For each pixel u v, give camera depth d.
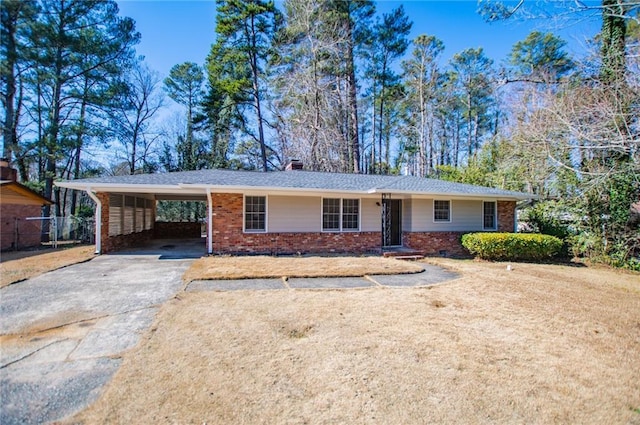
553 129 12.62
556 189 13.62
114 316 4.81
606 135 10.54
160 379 3.07
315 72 21.27
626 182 10.93
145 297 5.82
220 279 7.30
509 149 16.77
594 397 2.99
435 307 5.54
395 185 12.64
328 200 12.41
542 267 10.26
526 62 21.33
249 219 11.68
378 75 25.69
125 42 18.45
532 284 7.53
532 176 15.07
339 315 4.99
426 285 7.15
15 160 15.96
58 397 2.80
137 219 15.00
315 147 21.42
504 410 2.75
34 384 3.00
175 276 7.64
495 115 29.02
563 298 6.34
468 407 2.77
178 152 26.33
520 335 4.39
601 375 3.39
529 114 15.20
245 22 21.83
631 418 2.70
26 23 14.22
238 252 11.40
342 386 3.03
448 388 3.05
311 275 7.78
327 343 3.96
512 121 17.70
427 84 26.22
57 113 17.06
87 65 17.38
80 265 9.02
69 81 17.61
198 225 19.47
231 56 21.88
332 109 22.00
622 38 11.28
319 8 20.92
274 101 23.67
